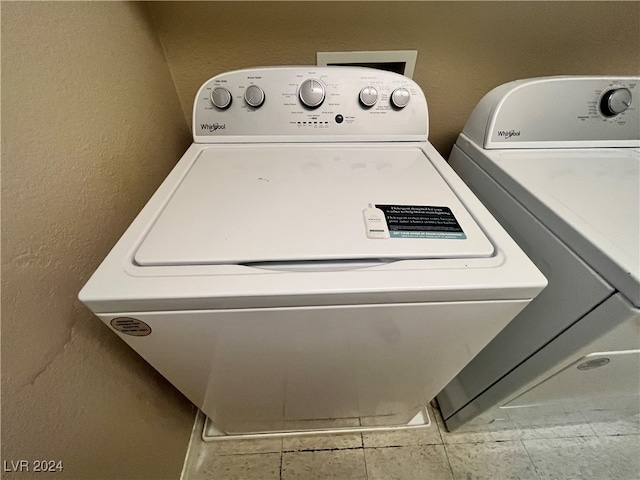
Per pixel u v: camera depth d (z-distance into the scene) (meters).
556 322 0.64
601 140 0.86
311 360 0.61
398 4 0.91
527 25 0.96
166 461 0.95
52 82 0.54
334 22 0.94
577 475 1.10
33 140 0.49
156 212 0.58
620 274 0.50
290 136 0.84
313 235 0.53
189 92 1.07
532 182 0.71
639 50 1.02
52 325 0.52
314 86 0.80
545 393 0.81
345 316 0.50
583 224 0.58
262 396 0.78
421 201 0.62
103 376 0.65
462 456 1.15
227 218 0.57
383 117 0.84
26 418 0.46
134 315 0.47
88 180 0.62
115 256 0.50
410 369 0.67
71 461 0.56
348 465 1.13
